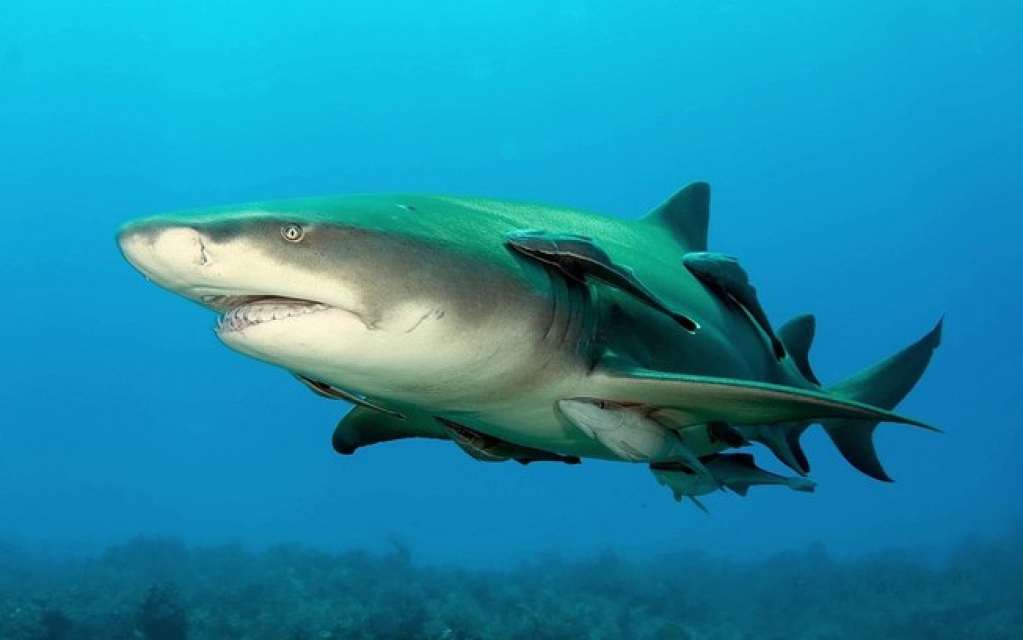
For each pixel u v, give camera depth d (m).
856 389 6.86
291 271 2.92
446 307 3.25
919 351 6.98
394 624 16.00
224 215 2.87
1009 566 28.72
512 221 3.95
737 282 5.27
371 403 4.27
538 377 3.77
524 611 19.20
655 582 28.73
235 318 3.06
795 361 6.58
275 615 17.64
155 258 2.79
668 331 4.59
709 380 3.74
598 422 3.89
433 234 3.36
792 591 27.44
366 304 3.06
